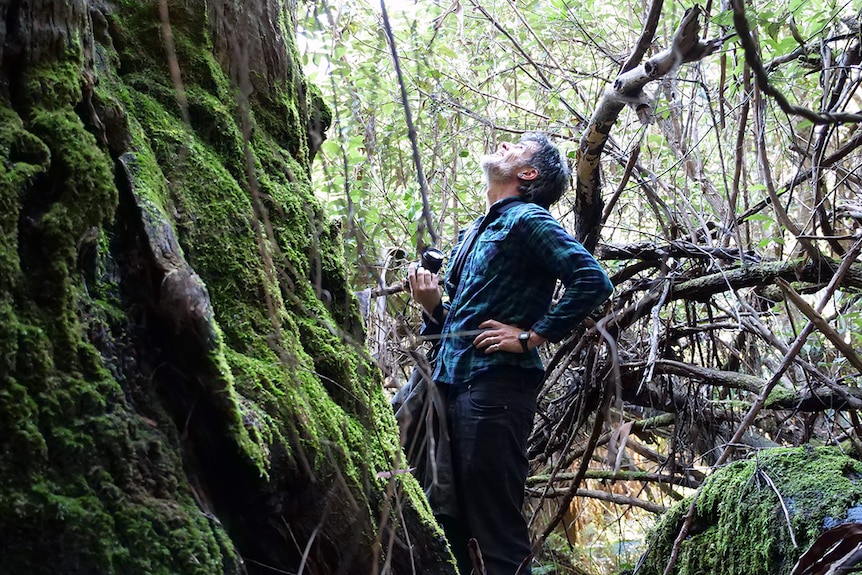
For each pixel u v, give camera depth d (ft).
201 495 3.85
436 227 12.07
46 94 3.77
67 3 3.91
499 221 7.97
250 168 4.05
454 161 14.33
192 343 3.92
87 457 3.41
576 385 11.50
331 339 5.20
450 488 7.42
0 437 3.20
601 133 8.95
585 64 16.38
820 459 8.32
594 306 7.44
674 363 11.15
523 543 7.55
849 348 7.07
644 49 8.09
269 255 4.84
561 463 11.06
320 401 4.79
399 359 9.27
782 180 14.71
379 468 5.13
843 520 7.38
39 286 3.52
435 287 8.23
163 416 3.85
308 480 4.38
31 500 3.19
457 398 7.68
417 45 13.23
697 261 11.13
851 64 9.18
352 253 5.93
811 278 9.60
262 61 5.76
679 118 14.16
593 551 15.29
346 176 4.44
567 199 13.32
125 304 3.92
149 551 3.42
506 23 15.51
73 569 3.22
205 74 5.24
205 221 4.70
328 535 4.50
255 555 4.25
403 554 5.03
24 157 3.60
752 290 12.39
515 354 7.57
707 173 14.30
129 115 4.61
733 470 8.80
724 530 8.34
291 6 6.53
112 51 4.85
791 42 8.25
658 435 13.56
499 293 7.73
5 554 3.12
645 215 14.85
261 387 4.36
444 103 12.95
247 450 3.93
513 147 8.52
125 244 4.03
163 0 4.15
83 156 3.76
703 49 7.25
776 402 10.89
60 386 3.43
